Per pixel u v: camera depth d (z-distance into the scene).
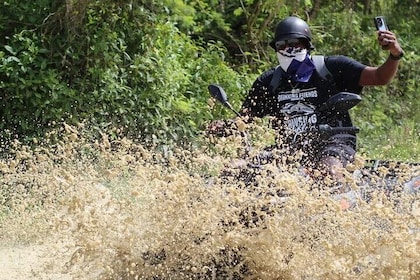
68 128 9.44
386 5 26.34
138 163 8.62
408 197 8.28
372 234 7.61
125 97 16.62
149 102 16.94
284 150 8.66
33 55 15.65
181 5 18.98
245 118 9.26
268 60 22.31
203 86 18.92
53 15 16.05
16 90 15.39
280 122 9.62
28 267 9.24
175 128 17.30
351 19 24.55
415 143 20.28
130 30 17.02
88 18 16.52
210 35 22.55
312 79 9.96
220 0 23.00
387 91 25.02
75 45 16.14
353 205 8.24
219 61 19.70
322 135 9.03
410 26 27.25
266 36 22.70
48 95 15.60
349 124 9.91
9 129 15.56
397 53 9.66
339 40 24.44
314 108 9.91
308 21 23.00
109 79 16.31
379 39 9.71
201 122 17.88
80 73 16.27
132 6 16.83
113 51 16.58
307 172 8.61
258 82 10.36
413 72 25.59
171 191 7.86
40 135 15.46
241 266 7.86
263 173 8.01
